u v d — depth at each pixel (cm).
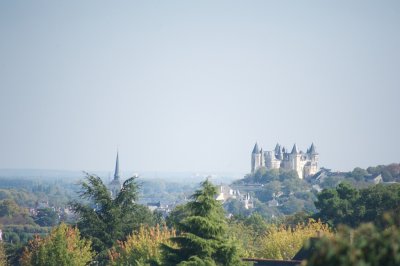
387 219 5703
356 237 5419
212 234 16738
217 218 17000
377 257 5112
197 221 16600
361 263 5006
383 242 5194
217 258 16662
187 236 16438
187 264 15862
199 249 16438
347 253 5122
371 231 5416
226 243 16662
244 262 16788
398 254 5056
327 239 5253
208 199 16988
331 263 5144
